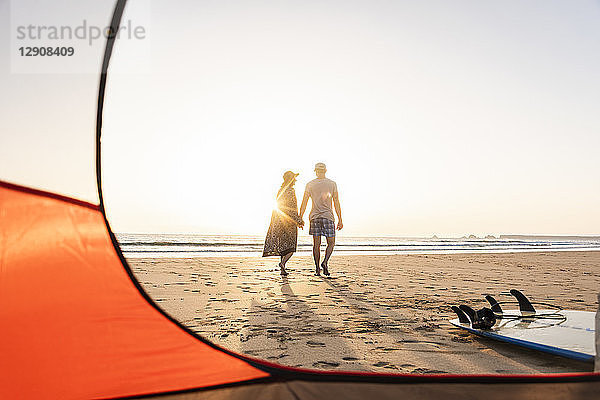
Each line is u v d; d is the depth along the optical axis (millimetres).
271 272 7652
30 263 1769
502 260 12359
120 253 2180
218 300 4523
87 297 1917
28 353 1593
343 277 7008
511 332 2793
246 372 1854
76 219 2012
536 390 1638
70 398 1501
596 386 1663
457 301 4613
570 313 3420
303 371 1889
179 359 1865
